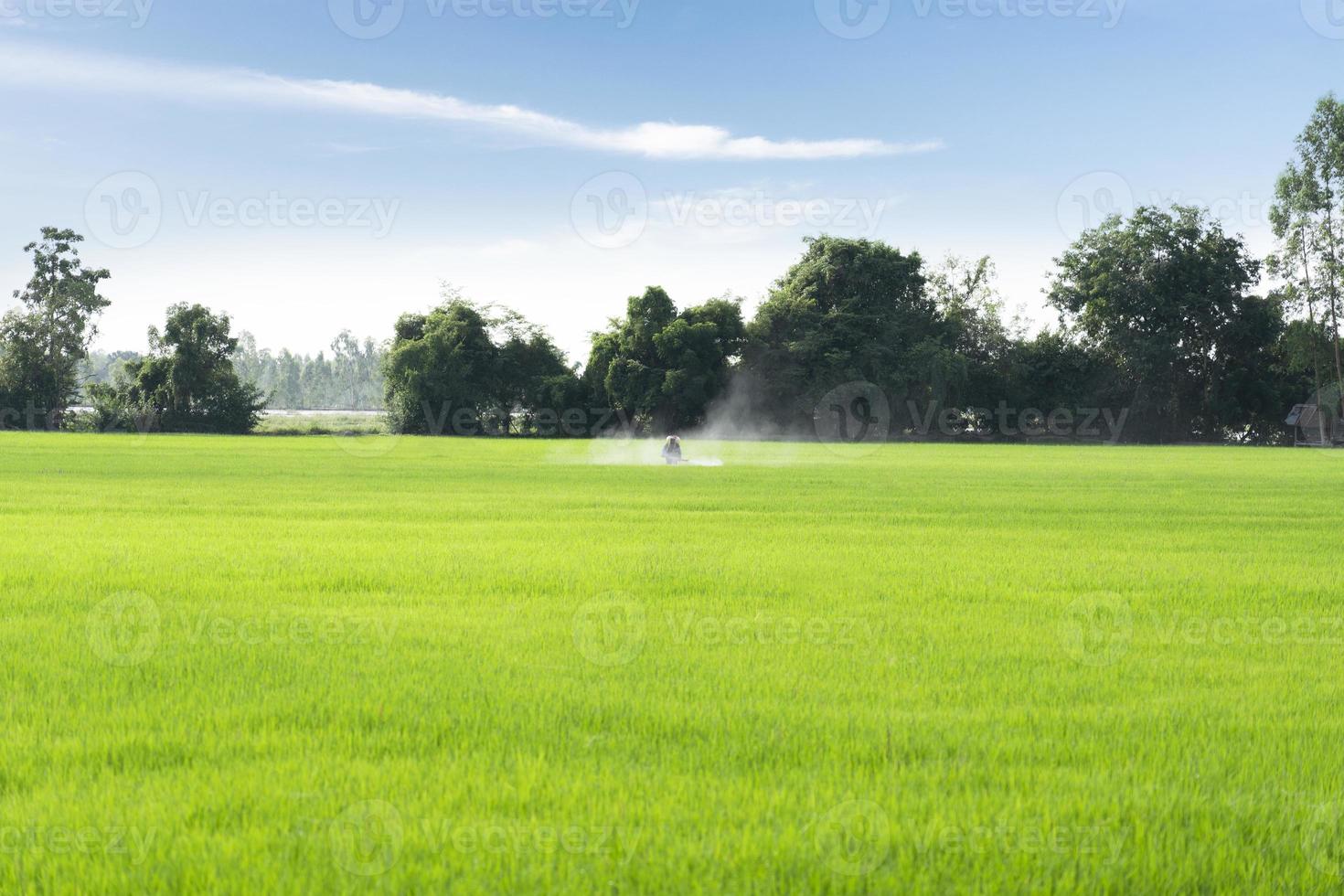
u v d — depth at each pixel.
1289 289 89.12
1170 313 94.31
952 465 50.72
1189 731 8.13
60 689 9.07
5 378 97.38
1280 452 73.12
